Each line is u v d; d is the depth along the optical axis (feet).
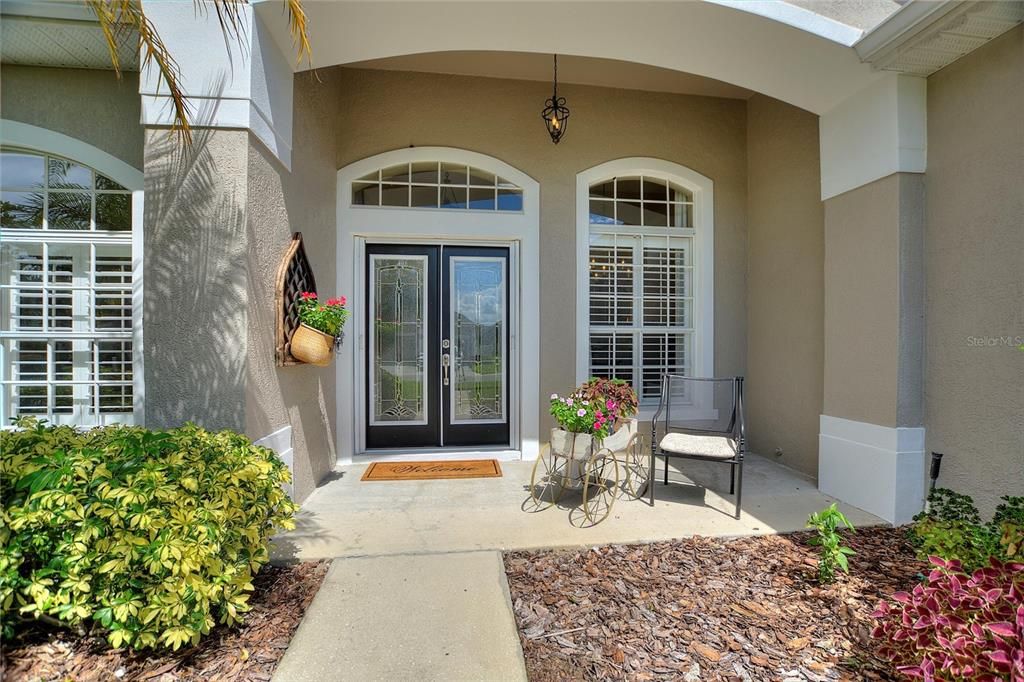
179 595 5.88
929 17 8.84
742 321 16.96
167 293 9.38
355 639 6.61
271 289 10.57
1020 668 4.49
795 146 14.53
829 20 10.27
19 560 5.92
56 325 12.51
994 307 9.30
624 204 16.87
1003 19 8.63
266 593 7.75
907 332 10.59
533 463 15.14
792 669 6.15
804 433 14.12
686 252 17.25
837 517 8.20
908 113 10.57
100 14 7.88
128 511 6.07
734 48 11.14
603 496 12.14
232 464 7.45
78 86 11.98
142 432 7.97
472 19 10.39
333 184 14.66
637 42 11.21
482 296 16.11
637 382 16.94
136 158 12.16
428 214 15.31
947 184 10.16
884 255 10.91
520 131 15.81
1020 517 7.65
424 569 8.40
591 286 16.69
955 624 5.23
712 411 16.79
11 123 11.78
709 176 16.81
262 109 9.98
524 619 7.14
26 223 12.25
